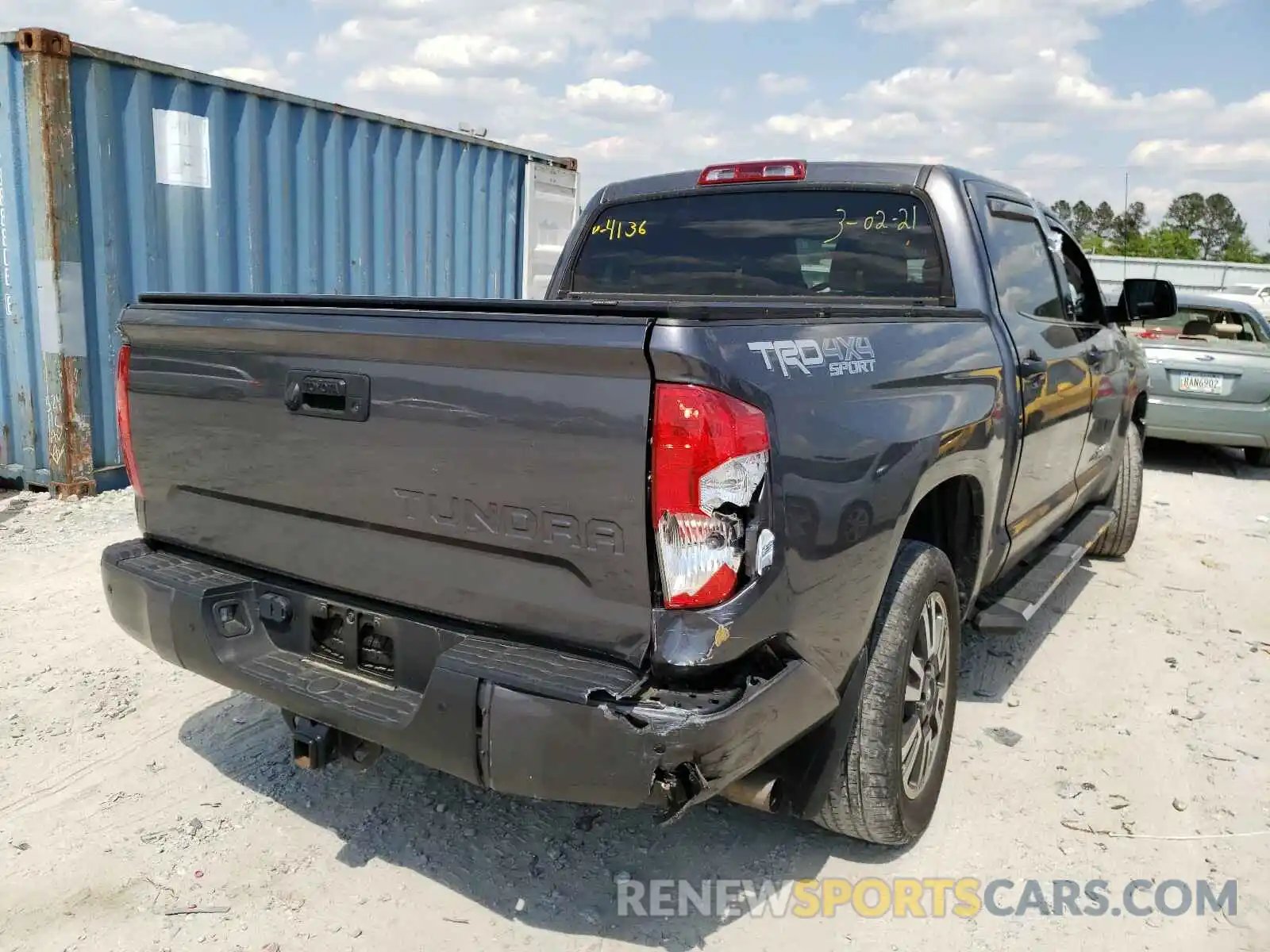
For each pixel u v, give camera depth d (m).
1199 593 5.79
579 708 2.12
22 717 3.73
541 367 2.19
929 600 3.02
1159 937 2.75
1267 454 10.22
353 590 2.64
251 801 3.24
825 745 2.66
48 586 5.07
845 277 3.88
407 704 2.51
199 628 2.77
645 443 2.09
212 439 2.84
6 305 6.61
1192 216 115.56
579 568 2.22
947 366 3.06
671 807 2.15
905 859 3.07
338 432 2.54
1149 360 9.49
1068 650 4.84
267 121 7.57
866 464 2.53
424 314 2.33
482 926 2.70
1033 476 3.94
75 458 6.63
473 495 2.34
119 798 3.23
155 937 2.61
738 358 2.17
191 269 7.19
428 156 9.09
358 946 2.60
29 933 2.60
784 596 2.28
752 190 4.07
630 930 2.71
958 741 3.85
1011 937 2.73
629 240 4.34
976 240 3.70
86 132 6.42
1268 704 4.26
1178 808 3.39
